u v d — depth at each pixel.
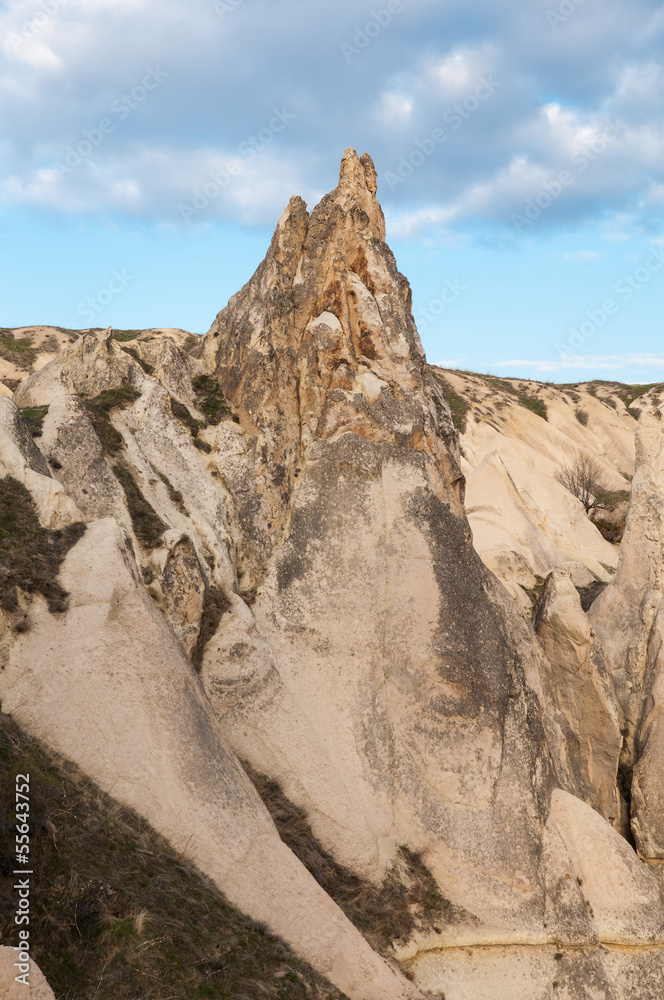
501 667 15.08
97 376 16.20
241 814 11.11
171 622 13.27
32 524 12.52
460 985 11.86
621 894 13.54
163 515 14.68
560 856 13.45
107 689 11.20
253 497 16.11
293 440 17.02
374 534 15.76
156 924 8.98
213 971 8.97
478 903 12.62
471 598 15.66
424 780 13.76
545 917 12.71
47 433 14.65
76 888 8.76
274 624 15.02
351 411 16.81
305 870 11.16
